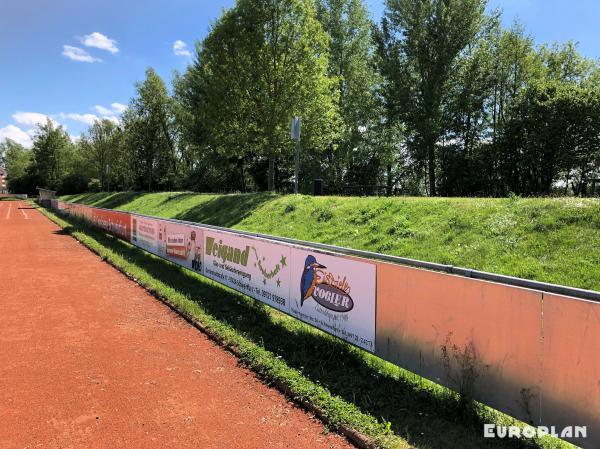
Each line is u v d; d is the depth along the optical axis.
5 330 6.21
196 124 33.25
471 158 26.95
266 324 6.20
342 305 5.02
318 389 4.16
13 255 13.45
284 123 20.53
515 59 28.62
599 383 2.80
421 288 4.04
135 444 3.41
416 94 28.31
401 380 4.36
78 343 5.69
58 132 66.31
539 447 3.22
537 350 3.15
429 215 9.23
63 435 3.52
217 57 21.19
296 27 20.34
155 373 4.76
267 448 3.37
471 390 3.61
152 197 29.45
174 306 7.25
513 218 7.72
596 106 19.28
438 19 26.45
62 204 32.84
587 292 3.06
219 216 17.41
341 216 11.52
